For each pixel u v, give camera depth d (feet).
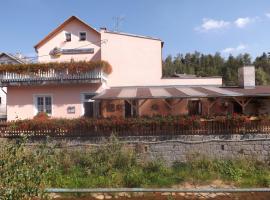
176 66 453.17
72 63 91.56
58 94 95.86
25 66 92.68
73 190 54.44
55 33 111.04
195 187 58.65
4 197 19.71
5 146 22.45
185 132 70.44
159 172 64.49
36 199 33.68
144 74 106.11
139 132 70.79
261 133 69.87
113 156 65.92
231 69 404.57
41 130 71.61
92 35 109.60
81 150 69.41
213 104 93.09
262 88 92.02
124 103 94.38
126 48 106.63
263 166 67.10
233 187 58.44
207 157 68.80
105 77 99.76
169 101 94.84
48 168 24.64
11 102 97.04
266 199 52.26
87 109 95.04
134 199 52.80
